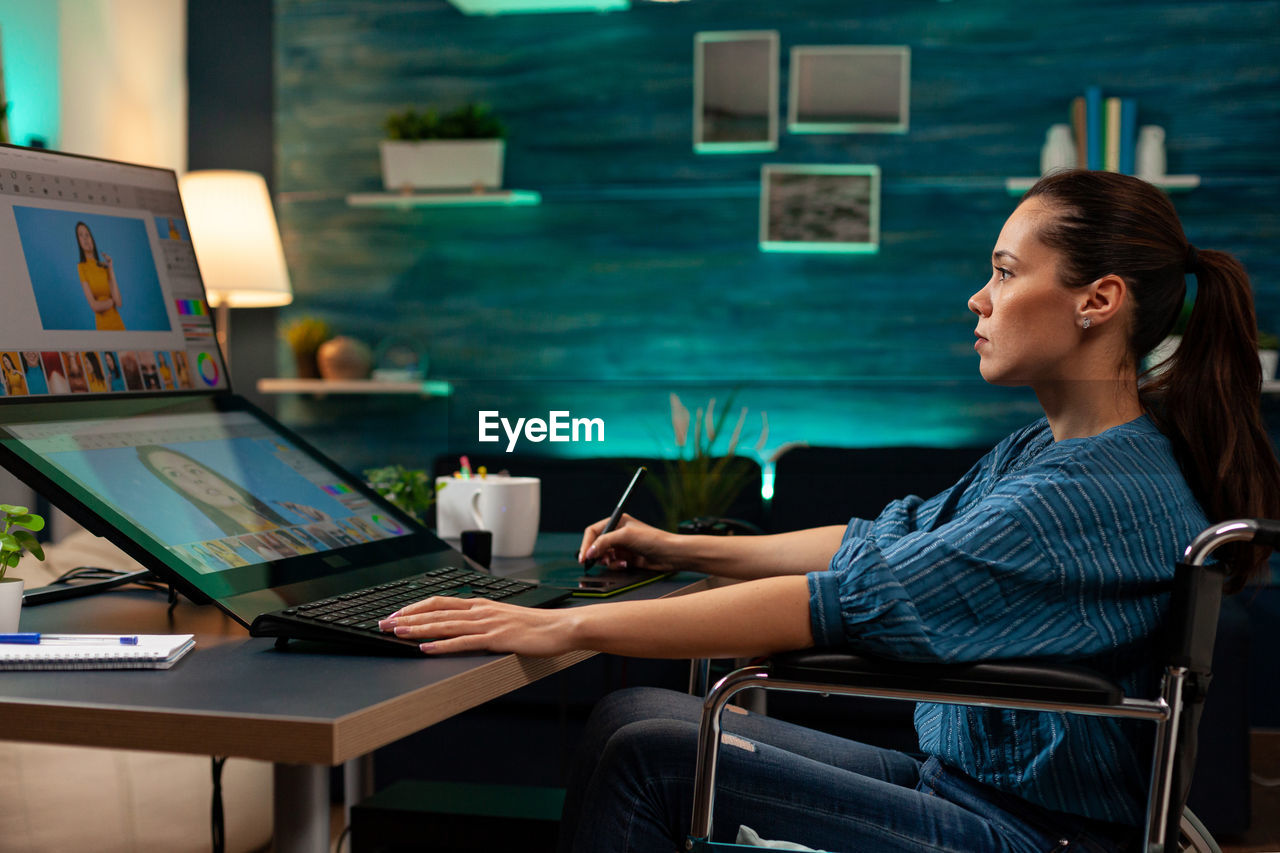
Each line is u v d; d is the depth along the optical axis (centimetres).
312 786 82
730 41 361
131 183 124
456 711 76
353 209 381
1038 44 347
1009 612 88
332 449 381
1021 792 95
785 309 362
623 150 368
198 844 178
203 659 82
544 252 373
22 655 77
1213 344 96
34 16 306
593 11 368
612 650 88
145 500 97
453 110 375
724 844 87
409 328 379
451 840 133
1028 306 99
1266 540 82
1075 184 99
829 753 116
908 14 353
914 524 128
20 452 90
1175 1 339
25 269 104
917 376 355
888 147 355
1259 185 336
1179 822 84
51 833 164
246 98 384
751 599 89
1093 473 92
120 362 113
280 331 385
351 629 84
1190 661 83
